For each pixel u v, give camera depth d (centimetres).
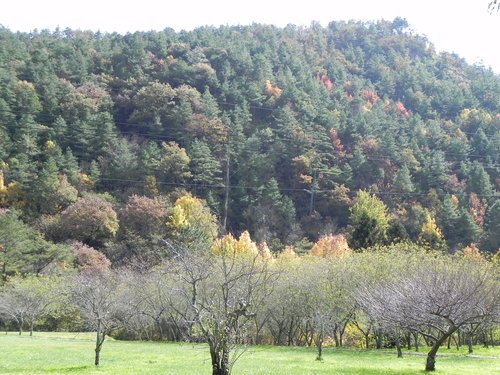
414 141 11594
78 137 10938
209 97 12756
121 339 6334
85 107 11469
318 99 13550
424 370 2992
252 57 15712
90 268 7719
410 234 9712
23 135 10281
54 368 2861
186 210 9700
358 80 16562
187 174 10712
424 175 10950
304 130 11781
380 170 11038
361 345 5466
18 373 2605
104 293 4203
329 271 5228
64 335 6306
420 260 5003
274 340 5994
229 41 17075
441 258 5172
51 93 11406
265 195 10850
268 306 5303
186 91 12762
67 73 12938
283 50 17412
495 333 5541
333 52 19800
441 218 9669
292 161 11338
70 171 10319
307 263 5703
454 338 5338
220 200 10906
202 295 2456
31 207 9856
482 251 8912
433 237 8894
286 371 2823
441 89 15838
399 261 4988
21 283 6800
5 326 7300
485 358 3884
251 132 12388
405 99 15975
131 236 9012
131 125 12244
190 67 14112
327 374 2694
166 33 16938
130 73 13688
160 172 10788
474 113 13662
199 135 11875
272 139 11744
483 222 9775
